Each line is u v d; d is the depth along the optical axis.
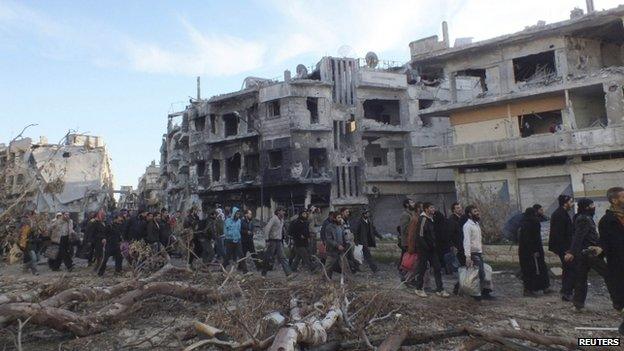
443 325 6.12
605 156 21.94
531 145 23.20
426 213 8.52
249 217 13.22
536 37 24.39
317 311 5.50
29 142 35.53
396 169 36.47
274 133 34.00
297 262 12.46
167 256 10.62
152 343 5.56
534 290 8.21
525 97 24.09
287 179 32.84
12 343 5.76
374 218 34.97
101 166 47.88
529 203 24.41
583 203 6.95
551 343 4.78
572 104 23.58
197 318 6.65
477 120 26.62
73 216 43.09
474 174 26.59
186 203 46.28
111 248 12.07
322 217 33.47
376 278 11.09
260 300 6.66
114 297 7.62
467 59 27.05
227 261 12.23
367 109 37.69
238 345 4.43
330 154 34.00
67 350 5.46
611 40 25.28
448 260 11.12
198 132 39.84
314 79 37.56
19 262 15.77
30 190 11.80
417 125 36.75
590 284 9.62
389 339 4.78
